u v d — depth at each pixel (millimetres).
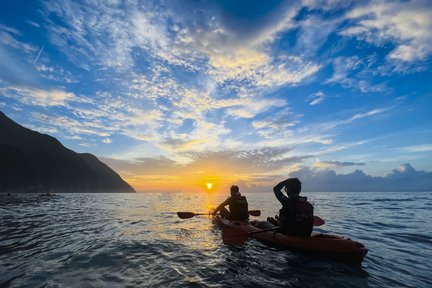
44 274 4039
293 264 4621
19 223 9469
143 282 3740
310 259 4898
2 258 4895
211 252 5438
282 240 5652
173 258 4977
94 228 8484
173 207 18797
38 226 8820
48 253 5254
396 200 28094
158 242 6379
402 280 3887
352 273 4176
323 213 13984
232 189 8453
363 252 4621
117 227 8758
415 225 9523
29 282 3705
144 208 17812
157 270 4277
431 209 16438
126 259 4875
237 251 5496
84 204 22391
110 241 6449
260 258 4984
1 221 10000
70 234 7363
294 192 5703
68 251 5418
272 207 18906
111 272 4156
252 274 4121
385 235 7562
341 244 4902
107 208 17672
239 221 7938
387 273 4191
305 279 3906
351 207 18297
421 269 4395
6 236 7008
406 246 6129
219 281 3812
